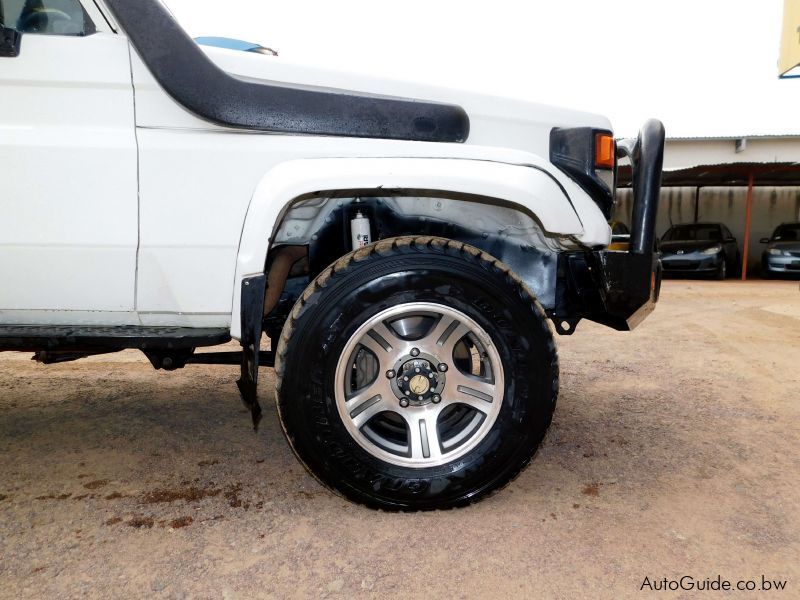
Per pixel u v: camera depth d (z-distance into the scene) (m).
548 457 2.38
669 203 19.25
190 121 1.79
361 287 1.78
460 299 1.81
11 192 1.74
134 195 1.78
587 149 2.07
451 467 1.86
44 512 1.90
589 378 3.74
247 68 1.83
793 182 17.59
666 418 2.91
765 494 2.04
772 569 1.59
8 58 1.72
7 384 3.48
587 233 1.94
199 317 1.91
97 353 2.32
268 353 2.33
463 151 1.85
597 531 1.78
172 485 2.12
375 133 1.85
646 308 2.12
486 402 1.90
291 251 2.21
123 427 2.74
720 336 5.33
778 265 12.98
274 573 1.56
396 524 1.82
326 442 1.79
